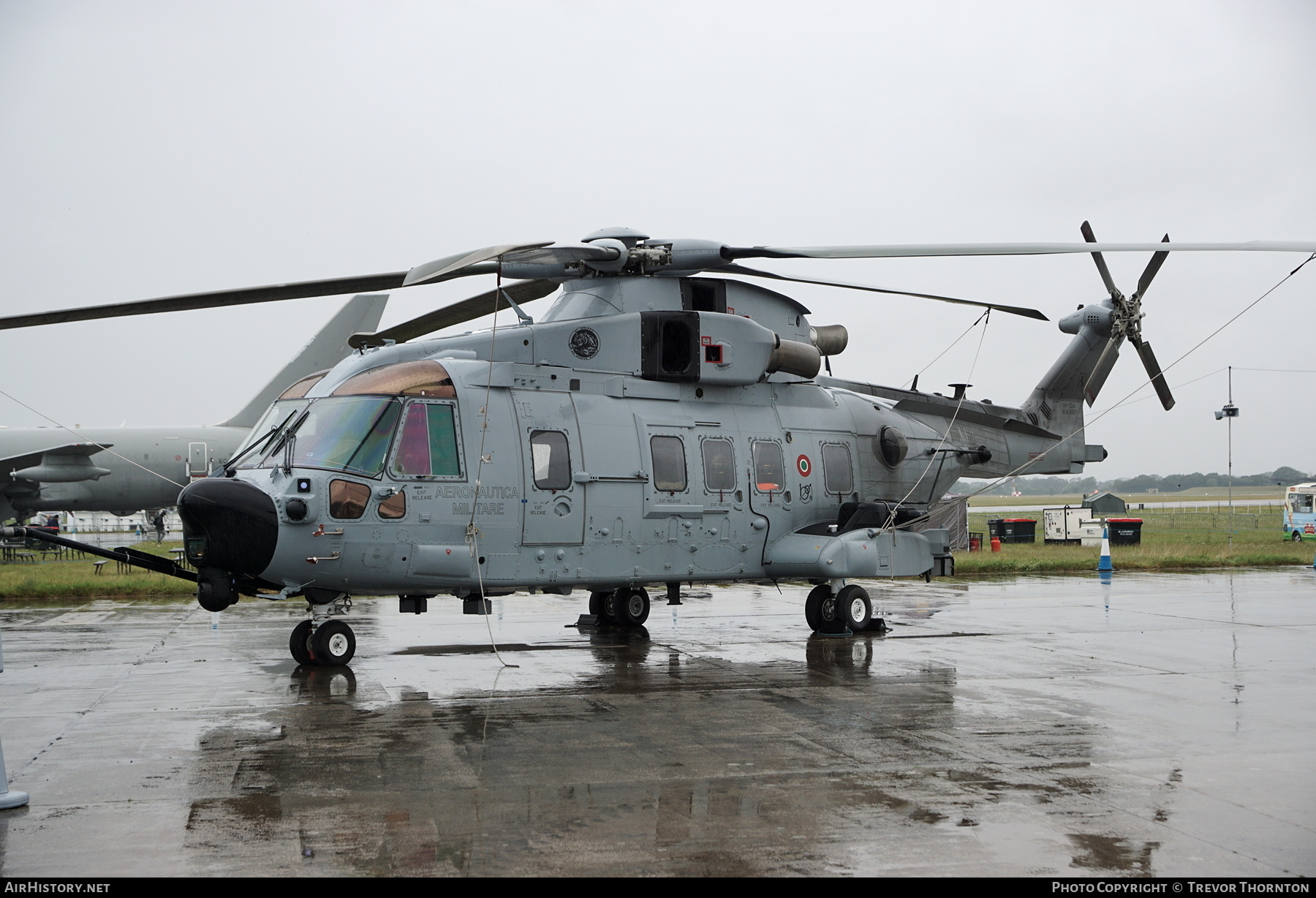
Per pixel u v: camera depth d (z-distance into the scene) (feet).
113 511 138.62
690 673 37.86
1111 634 47.73
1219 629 49.29
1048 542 127.75
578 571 41.39
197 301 36.83
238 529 34.73
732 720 29.63
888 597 65.00
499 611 59.21
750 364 45.93
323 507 35.88
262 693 33.88
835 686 35.09
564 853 18.61
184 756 25.50
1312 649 43.01
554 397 41.65
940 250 37.83
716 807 21.26
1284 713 30.37
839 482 49.90
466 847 18.93
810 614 48.73
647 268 44.75
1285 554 98.68
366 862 18.12
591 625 51.70
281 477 35.94
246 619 55.01
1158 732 27.96
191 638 46.98
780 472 47.52
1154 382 60.08
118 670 38.29
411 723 29.22
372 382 38.17
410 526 37.27
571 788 22.75
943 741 27.04
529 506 39.86
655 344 44.14
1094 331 60.03
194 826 20.07
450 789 22.63
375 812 20.98
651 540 43.27
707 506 44.68
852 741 27.07
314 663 39.14
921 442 54.24
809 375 48.78
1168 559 90.27
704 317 44.75
